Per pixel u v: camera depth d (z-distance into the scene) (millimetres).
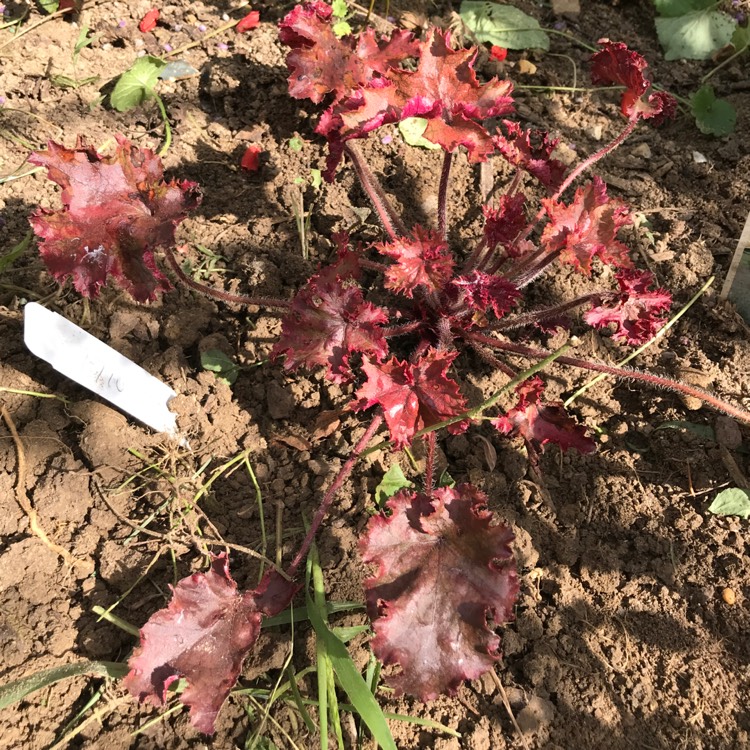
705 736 420
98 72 623
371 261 548
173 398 480
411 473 490
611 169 622
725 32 692
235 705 414
